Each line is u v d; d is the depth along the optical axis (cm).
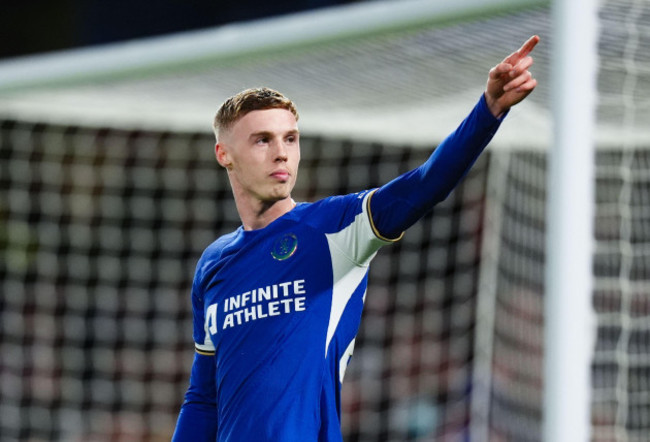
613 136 2380
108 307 4128
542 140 2433
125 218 4103
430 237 3919
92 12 5216
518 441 3155
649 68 1717
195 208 4125
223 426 945
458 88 1945
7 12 5222
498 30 1597
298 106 2147
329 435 917
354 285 938
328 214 940
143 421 3928
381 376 3847
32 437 3844
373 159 3834
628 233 2542
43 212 4119
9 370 3972
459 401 3734
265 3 4988
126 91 2036
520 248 2944
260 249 948
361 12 1625
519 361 3133
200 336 1030
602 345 2853
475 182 3700
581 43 1416
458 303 3881
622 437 2511
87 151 4012
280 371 909
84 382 4031
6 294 4050
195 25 5147
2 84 2003
